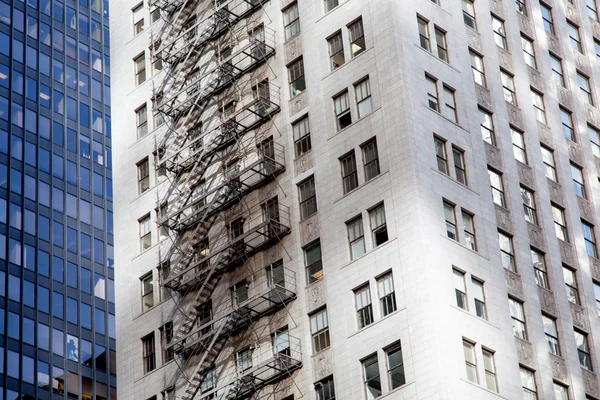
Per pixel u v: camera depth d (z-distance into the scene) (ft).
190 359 299.58
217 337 288.71
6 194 513.04
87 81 578.66
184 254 314.14
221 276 302.04
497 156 297.33
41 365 487.61
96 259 536.83
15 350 481.05
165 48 342.85
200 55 336.08
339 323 271.08
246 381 279.28
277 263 291.17
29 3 570.05
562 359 280.31
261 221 299.17
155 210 327.06
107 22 606.14
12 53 549.13
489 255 276.82
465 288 266.77
